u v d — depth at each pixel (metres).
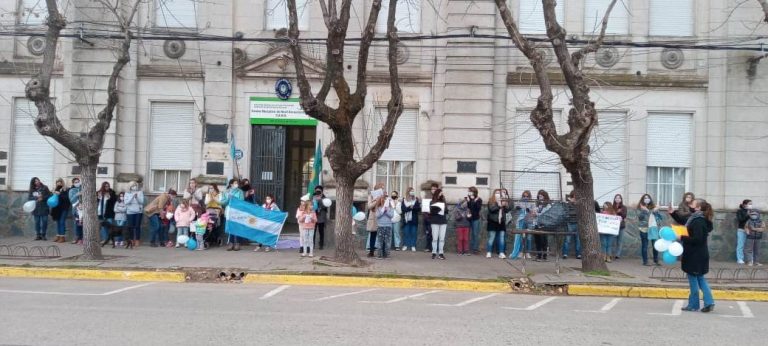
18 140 20.20
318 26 19.59
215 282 13.74
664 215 19.22
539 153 19.42
